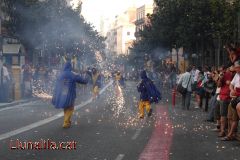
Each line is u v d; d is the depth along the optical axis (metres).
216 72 17.44
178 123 17.30
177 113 21.53
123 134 14.01
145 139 13.05
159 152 10.99
